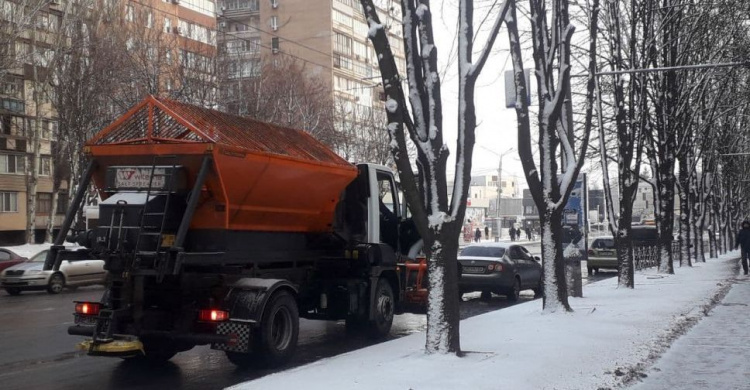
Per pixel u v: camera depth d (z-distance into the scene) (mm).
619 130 19328
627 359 9156
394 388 7270
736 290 19531
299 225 11516
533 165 13453
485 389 7285
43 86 35188
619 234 19422
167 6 45438
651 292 17938
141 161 9633
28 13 32500
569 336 10672
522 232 91812
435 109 9086
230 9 68375
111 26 34000
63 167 36250
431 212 9070
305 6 65125
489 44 9164
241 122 10508
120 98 32781
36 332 13711
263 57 43562
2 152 46531
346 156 43406
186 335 9430
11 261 27328
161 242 9039
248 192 9914
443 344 8984
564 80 13250
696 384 8156
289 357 10164
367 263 12320
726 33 25672
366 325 12500
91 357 11133
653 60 22281
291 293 10336
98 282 25234
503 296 21516
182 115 9555
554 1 13562
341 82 64875
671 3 23016
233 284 9789
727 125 35250
